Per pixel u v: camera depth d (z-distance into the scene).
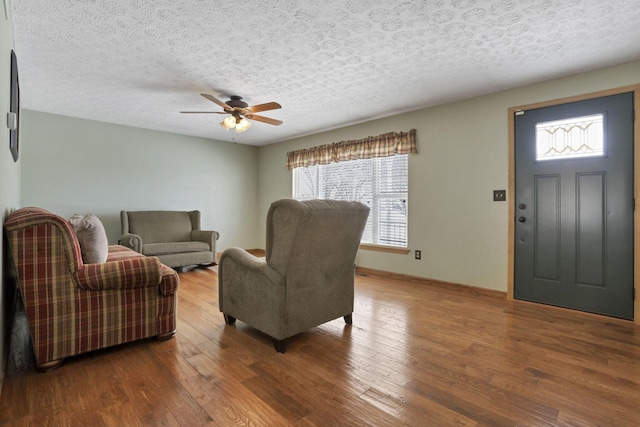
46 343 1.81
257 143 6.34
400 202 4.41
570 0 1.96
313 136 5.51
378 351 2.13
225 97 3.71
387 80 3.21
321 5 2.03
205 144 5.85
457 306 3.11
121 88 3.44
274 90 3.49
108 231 4.82
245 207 6.40
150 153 5.21
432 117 3.98
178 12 2.11
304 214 1.99
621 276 2.76
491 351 2.14
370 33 2.36
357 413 1.49
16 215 1.82
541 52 2.61
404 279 4.22
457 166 3.76
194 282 4.00
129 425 1.39
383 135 4.43
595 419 1.46
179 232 5.14
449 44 2.50
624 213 2.74
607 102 2.82
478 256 3.59
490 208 3.50
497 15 2.12
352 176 5.02
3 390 1.63
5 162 1.73
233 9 2.07
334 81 3.24
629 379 1.80
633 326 2.62
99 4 2.02
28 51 2.63
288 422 1.43
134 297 2.12
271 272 2.12
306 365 1.94
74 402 1.54
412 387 1.71
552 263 3.10
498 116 3.45
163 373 1.82
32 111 4.21
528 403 1.57
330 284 2.39
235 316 2.46
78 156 4.56
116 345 2.15
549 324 2.64
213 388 1.68
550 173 3.11
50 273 1.83
